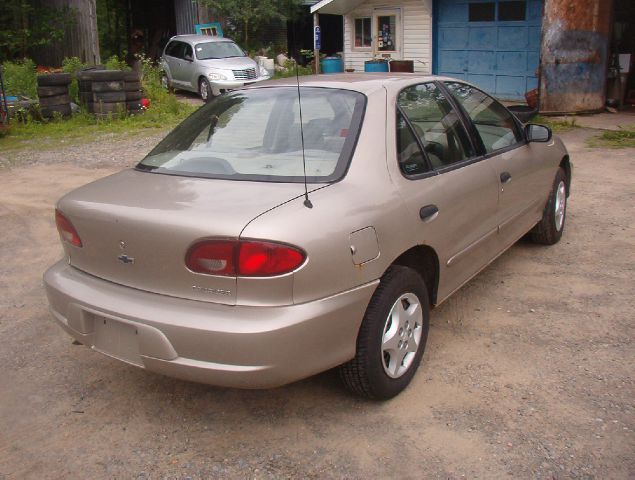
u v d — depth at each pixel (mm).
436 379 3562
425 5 16750
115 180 3492
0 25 20250
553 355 3771
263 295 2730
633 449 2918
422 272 3711
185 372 2828
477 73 16656
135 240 2939
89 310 3062
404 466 2873
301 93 3744
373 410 3299
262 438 3117
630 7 14508
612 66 13562
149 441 3127
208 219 2779
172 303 2873
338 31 24141
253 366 2729
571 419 3150
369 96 3566
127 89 14555
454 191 3727
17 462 2994
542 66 12930
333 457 2955
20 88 15508
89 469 2936
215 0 22406
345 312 2928
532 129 4895
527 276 4969
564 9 12461
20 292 4980
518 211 4715
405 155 3504
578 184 7699
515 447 2959
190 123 3992
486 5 16062
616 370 3584
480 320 4262
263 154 3424
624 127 11555
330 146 3336
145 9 27125
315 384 3566
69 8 20203
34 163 10047
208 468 2914
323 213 2887
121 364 3869
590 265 5145
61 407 3432
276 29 24531
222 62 17969
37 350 4062
